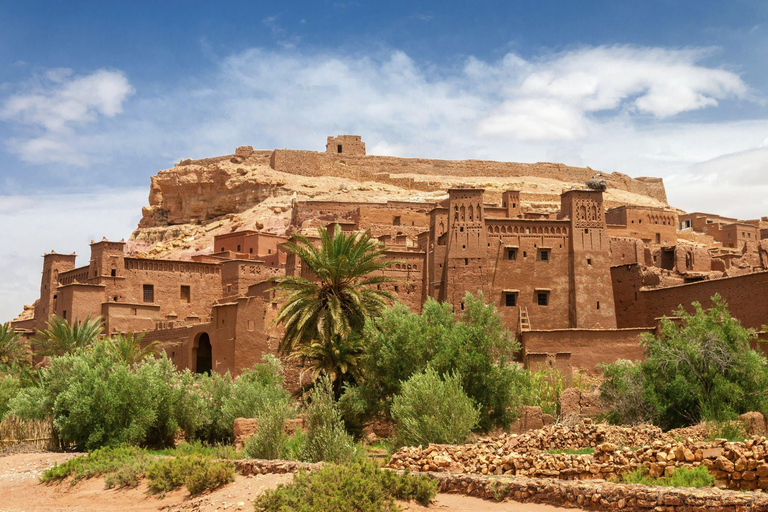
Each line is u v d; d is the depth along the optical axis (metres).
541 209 98.38
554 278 57.78
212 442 38.00
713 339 34.81
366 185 107.75
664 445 19.48
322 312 42.19
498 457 22.16
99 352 41.28
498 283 56.66
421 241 61.56
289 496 20.00
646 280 57.75
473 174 119.19
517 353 49.25
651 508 16.48
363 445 33.53
